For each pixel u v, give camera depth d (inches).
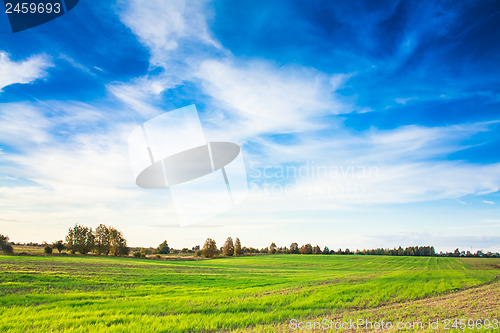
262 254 5098.4
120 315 617.6
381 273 1920.5
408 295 977.5
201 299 837.8
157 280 1310.3
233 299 850.8
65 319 581.0
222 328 562.9
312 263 3422.7
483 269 2731.3
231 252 4655.5
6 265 1536.7
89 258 2812.5
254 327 573.9
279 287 1143.6
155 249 4852.4
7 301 728.3
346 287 1118.4
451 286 1237.7
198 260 3782.0
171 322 581.6
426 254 5762.8
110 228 3720.5
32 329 516.7
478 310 729.0
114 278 1275.8
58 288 956.6
